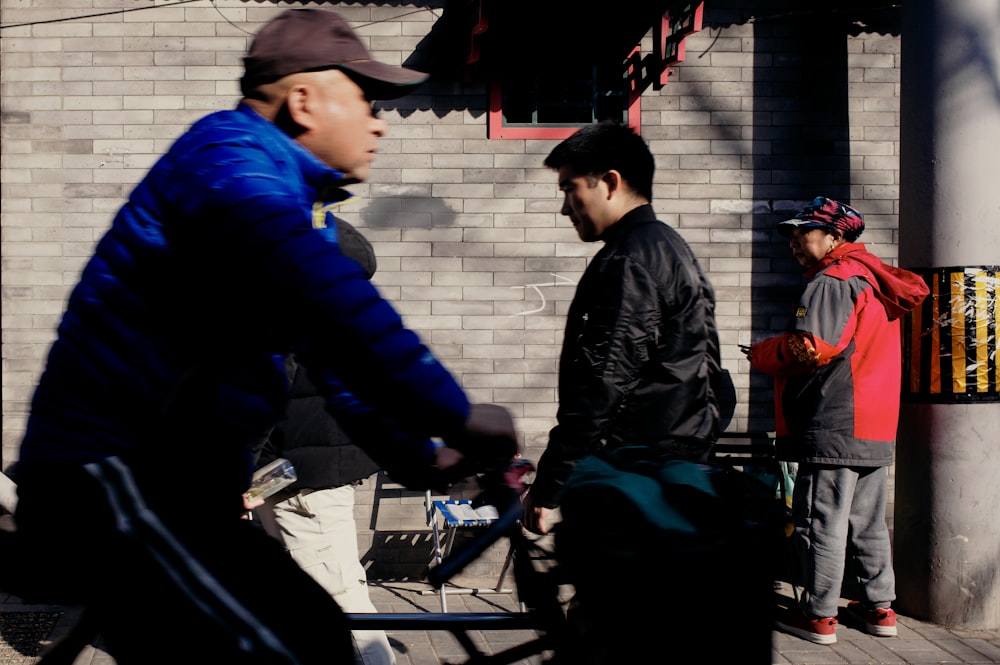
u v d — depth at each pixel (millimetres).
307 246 1312
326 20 1602
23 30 5863
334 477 3244
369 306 1295
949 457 5199
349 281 1301
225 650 1435
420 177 6047
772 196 6199
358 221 6031
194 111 5926
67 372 1403
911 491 5348
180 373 1402
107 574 1406
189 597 1418
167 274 1372
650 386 3104
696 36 6148
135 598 1419
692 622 1666
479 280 6094
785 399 5047
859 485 5086
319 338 1308
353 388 1343
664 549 1665
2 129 5875
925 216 5199
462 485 1748
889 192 6227
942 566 5234
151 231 1378
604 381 3084
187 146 1422
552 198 6102
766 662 1703
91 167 5898
